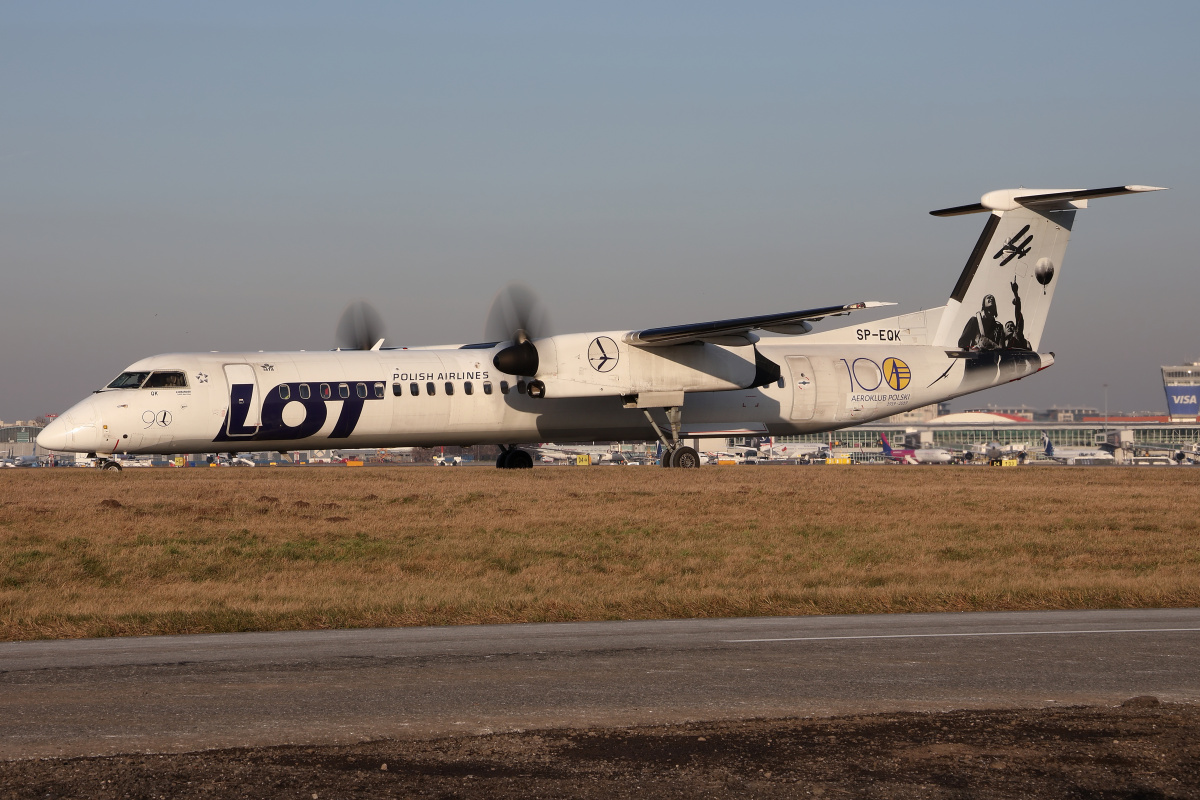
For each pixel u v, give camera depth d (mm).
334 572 34594
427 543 40531
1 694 16578
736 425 78375
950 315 83188
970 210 81500
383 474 72688
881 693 16625
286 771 12820
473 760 13266
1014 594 29719
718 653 20141
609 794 12125
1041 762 13188
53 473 70188
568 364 70625
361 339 78812
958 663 19031
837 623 24625
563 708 15711
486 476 70062
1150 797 12086
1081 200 82500
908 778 12672
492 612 26578
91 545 38938
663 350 72812
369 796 12023
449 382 72062
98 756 13320
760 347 80250
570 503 53281
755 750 13672
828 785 12438
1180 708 15656
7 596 29734
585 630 23547
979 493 62281
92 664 19125
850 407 80312
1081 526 48031
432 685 17234
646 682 17469
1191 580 33094
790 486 64125
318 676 17984
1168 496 62312
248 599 29234
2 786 12219
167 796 11961
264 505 50812
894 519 49750
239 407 66625
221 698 16297
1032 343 84500
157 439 65438
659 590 31172
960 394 82938
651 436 79312
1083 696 16406
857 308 65500
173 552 37688
